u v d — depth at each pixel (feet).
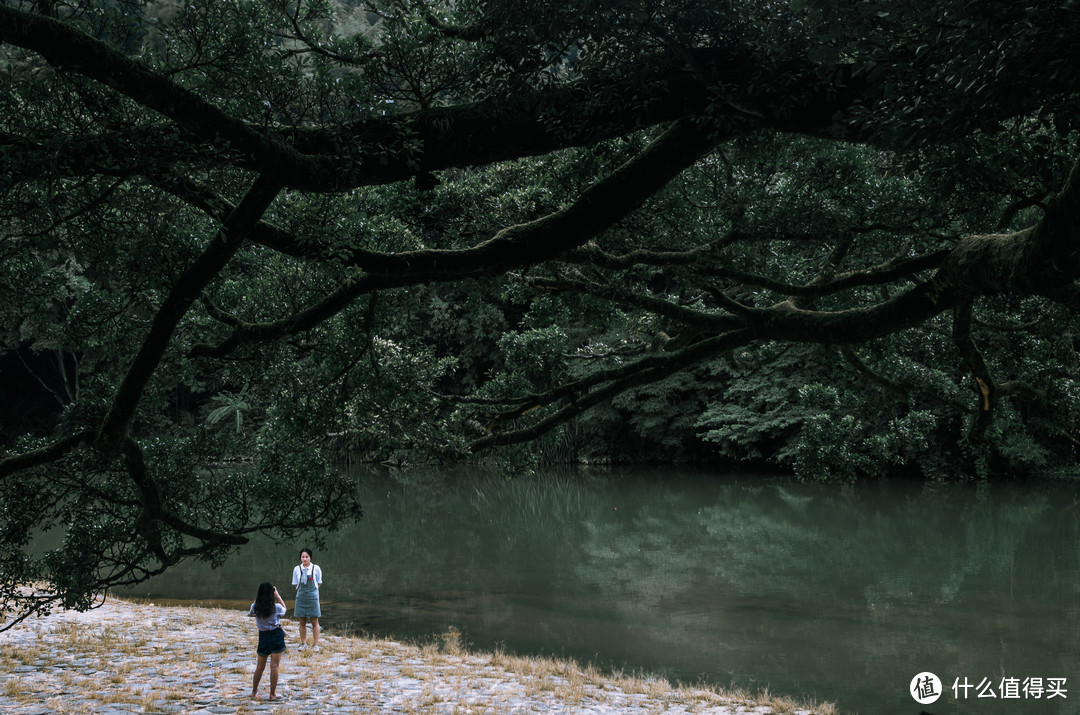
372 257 20.15
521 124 17.07
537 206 29.55
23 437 29.35
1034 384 36.50
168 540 30.76
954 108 12.16
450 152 17.20
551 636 43.65
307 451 32.91
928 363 40.78
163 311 20.11
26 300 27.91
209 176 18.45
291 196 20.48
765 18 15.21
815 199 29.66
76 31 13.62
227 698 30.12
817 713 30.07
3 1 15.94
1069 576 55.42
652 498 102.99
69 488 29.60
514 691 32.48
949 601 49.34
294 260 31.01
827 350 39.88
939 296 23.04
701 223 31.78
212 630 43.86
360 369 34.17
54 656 37.19
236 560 67.05
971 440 34.50
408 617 48.03
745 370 48.16
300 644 40.42
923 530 74.74
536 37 15.65
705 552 67.72
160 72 15.97
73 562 28.25
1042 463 100.99
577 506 97.55
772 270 35.63
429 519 89.61
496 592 54.65
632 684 34.06
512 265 20.06
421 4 21.95
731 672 36.76
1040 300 34.09
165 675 33.91
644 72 15.92
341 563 65.41
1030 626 43.65
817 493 102.42
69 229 18.99
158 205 19.31
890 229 29.35
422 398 35.86
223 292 31.42
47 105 16.38
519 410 35.83
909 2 11.11
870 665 37.45
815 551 66.74
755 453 123.75
